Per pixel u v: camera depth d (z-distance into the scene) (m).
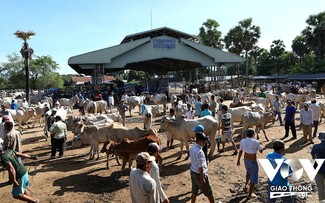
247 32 49.88
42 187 8.15
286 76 54.31
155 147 4.96
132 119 20.55
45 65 73.69
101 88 36.69
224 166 9.38
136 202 4.13
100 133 10.47
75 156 11.25
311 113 11.80
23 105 21.75
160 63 51.56
